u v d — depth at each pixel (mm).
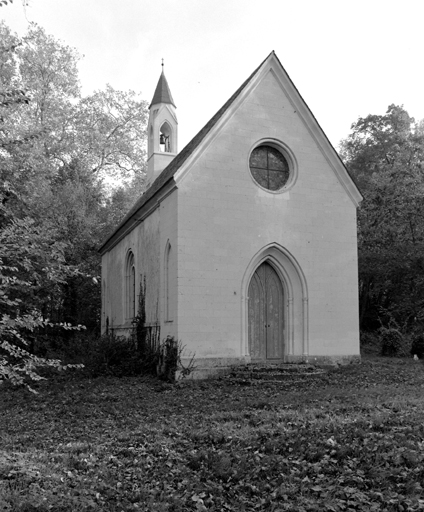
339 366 19984
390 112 38344
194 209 18594
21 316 8648
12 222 9656
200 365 18000
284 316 20297
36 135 10969
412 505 6043
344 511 6066
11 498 6258
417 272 28891
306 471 7266
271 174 20469
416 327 28531
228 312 18656
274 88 20375
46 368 21609
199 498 6625
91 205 36906
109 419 12094
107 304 32719
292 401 13086
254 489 6859
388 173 31484
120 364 20453
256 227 19484
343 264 20922
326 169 21016
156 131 32062
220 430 9578
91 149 37156
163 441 9203
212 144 19094
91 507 6285
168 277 19406
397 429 8938
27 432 11070
